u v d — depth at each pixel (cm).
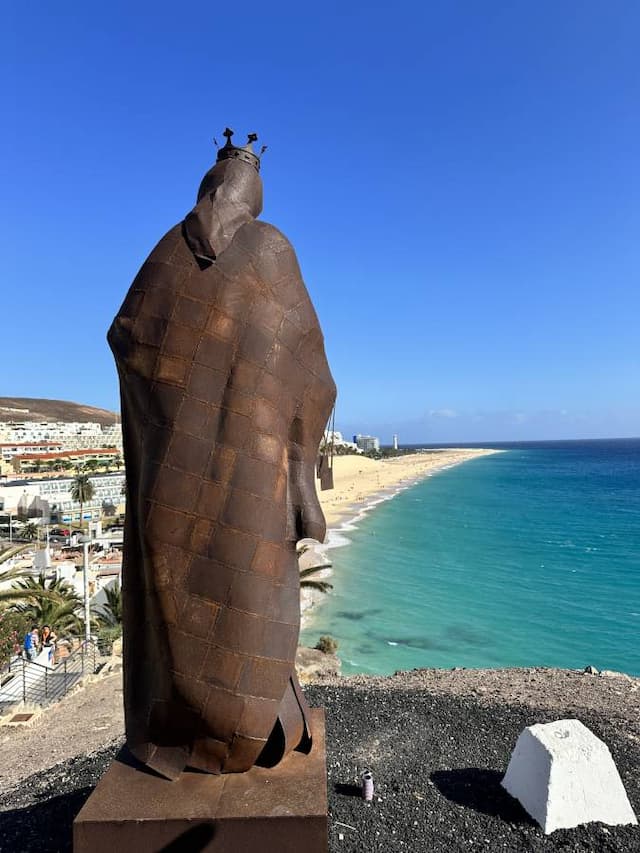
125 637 670
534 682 1812
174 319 629
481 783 977
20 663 2045
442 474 17000
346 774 1002
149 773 620
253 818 549
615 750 1155
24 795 997
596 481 13712
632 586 4553
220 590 597
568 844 820
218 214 650
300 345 661
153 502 605
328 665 2130
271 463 624
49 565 3953
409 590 4531
